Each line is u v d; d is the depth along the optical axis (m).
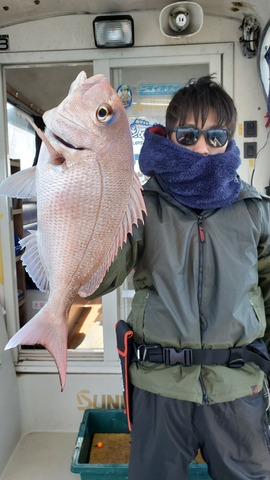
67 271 0.98
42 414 2.65
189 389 1.14
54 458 2.42
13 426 2.50
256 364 1.19
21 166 3.38
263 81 2.26
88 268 0.99
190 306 1.17
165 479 1.16
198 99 1.17
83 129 0.91
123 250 1.16
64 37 2.45
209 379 1.15
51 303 0.97
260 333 1.21
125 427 2.54
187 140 1.19
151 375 1.17
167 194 1.24
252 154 2.48
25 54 2.47
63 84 3.57
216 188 1.18
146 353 1.18
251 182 2.50
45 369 2.61
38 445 2.53
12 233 2.61
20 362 2.63
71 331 3.49
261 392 1.28
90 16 2.42
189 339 1.15
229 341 1.16
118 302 2.61
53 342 0.93
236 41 2.41
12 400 2.51
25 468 2.35
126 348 1.19
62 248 0.97
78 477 2.28
